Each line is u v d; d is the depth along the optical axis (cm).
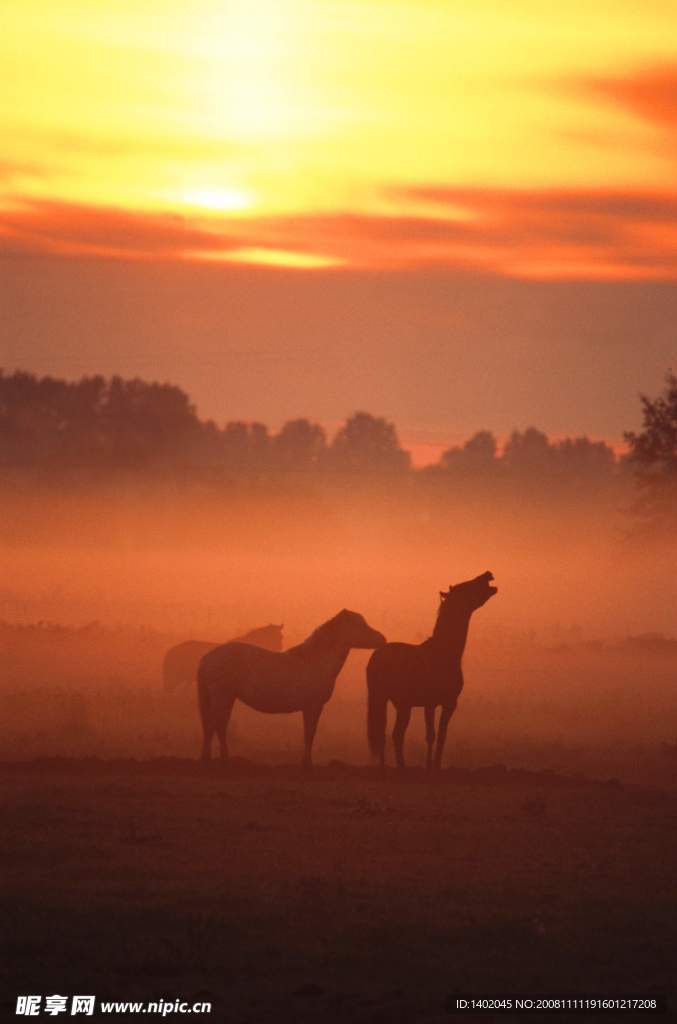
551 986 4022
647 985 4062
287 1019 3684
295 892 4994
